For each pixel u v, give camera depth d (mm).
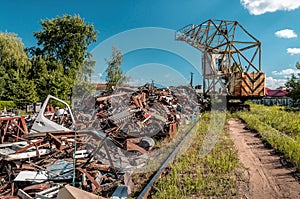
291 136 8172
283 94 51344
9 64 36312
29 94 25500
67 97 27688
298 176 4695
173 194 3971
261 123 10812
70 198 3350
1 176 5152
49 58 38406
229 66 17188
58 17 39312
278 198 3809
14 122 7527
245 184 4340
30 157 5496
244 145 7320
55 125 7816
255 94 16312
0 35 37688
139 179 5062
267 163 5520
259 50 17438
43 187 4734
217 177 4555
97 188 4734
